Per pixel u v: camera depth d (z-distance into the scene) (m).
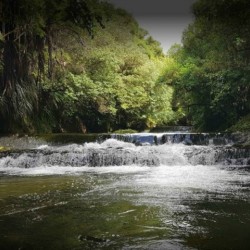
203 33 22.03
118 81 28.06
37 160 13.18
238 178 9.67
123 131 26.91
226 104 22.55
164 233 4.64
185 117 39.69
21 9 15.05
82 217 5.47
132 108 29.88
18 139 17.55
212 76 21.67
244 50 19.05
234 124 22.47
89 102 26.08
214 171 11.26
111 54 26.53
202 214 5.64
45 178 10.02
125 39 31.47
